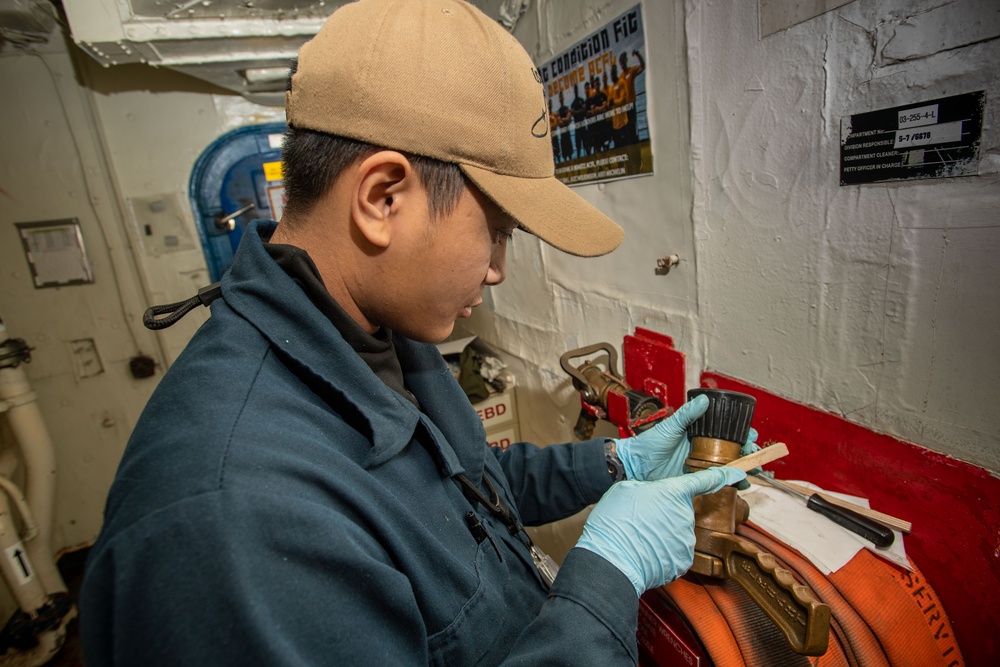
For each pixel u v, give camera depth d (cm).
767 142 71
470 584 51
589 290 123
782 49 66
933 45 51
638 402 95
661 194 93
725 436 68
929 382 59
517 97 42
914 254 57
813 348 72
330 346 46
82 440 212
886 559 60
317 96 41
